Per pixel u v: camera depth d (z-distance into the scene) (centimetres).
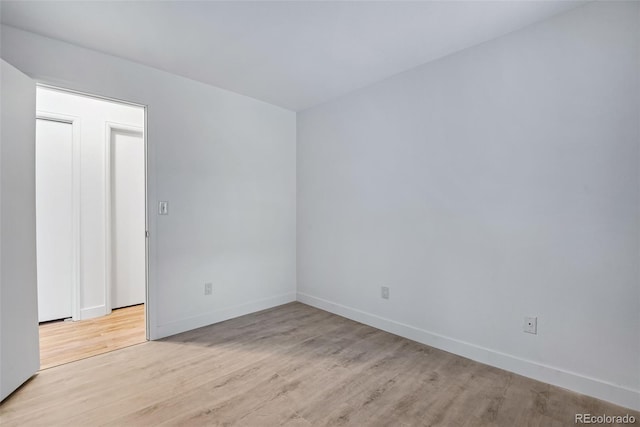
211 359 236
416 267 270
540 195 204
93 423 165
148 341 268
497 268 223
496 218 223
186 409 177
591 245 187
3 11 190
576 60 190
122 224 362
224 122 320
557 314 199
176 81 285
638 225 173
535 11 193
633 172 174
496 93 222
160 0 181
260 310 353
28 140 208
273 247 366
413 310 272
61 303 320
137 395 190
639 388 173
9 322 189
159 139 275
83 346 259
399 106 281
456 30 213
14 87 196
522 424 165
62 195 321
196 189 300
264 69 273
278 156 370
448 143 248
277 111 367
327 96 336
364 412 175
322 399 187
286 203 380
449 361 233
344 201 331
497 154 222
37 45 217
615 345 180
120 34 218
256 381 206
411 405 181
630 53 174
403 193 278
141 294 378
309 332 289
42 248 311
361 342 267
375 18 199
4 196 188
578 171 190
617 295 179
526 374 210
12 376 190
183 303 291
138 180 374
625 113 175
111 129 352
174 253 285
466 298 239
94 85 241
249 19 200
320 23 205
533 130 206
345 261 331
